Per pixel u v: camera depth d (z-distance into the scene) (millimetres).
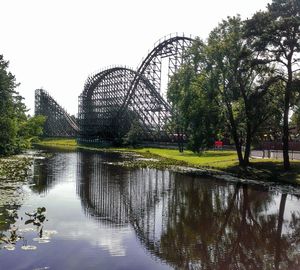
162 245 20000
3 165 56312
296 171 45812
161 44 102312
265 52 48406
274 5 48906
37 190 35094
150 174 50312
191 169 57000
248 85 53375
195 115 52406
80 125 166000
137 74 115312
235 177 47156
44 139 188375
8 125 77188
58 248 18797
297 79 45188
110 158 78625
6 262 16750
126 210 28156
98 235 21281
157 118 115000
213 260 18109
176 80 57844
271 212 28141
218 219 25812
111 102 140375
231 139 64562
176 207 29516
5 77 76250
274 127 60125
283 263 17938
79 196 33094
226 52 51125
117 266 16875
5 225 22266
